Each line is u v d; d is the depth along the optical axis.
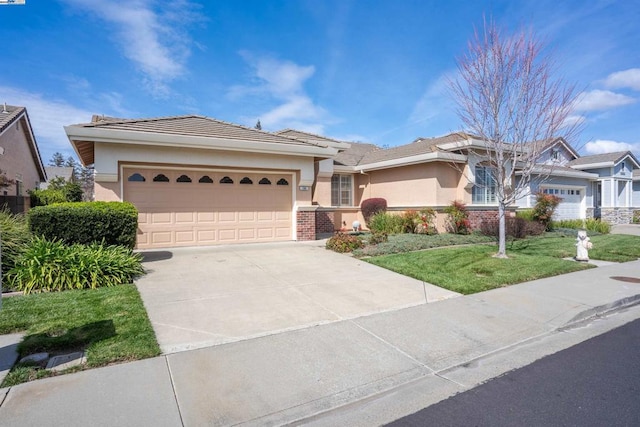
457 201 14.74
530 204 19.25
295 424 2.95
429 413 3.11
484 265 9.00
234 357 3.99
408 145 18.47
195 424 2.84
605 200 24.19
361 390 3.45
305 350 4.22
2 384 3.29
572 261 9.88
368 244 11.67
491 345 4.55
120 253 7.55
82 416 2.86
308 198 12.75
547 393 3.42
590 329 5.26
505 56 9.55
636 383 3.59
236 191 11.84
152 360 3.86
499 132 9.76
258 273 7.82
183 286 6.70
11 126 18.11
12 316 4.89
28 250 6.67
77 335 4.34
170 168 10.84
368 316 5.39
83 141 9.51
